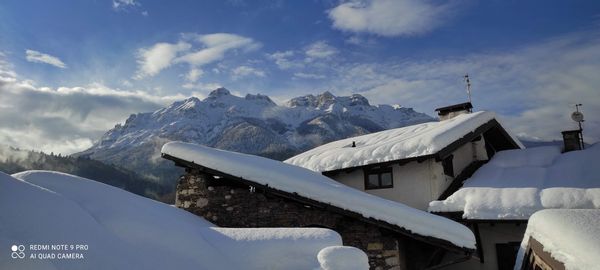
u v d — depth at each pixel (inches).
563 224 184.2
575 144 570.3
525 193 431.5
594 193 401.7
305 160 613.9
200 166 396.8
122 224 224.4
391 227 343.9
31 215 186.2
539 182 458.0
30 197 198.8
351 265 219.8
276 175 378.0
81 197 245.6
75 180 265.4
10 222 175.5
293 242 242.7
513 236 452.1
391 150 511.2
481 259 460.8
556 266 176.1
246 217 392.2
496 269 453.7
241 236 252.2
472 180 509.4
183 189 417.7
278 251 236.8
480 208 425.4
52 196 210.4
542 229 204.8
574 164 481.1
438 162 516.4
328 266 216.7
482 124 576.1
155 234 227.3
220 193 405.4
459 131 522.0
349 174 567.8
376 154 520.1
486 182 485.7
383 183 539.2
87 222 205.0
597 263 136.1
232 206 398.6
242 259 233.3
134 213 243.1
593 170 449.7
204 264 219.8
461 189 470.0
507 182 474.3
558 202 405.7
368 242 359.6
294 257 233.8
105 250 191.5
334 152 594.9
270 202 389.7
